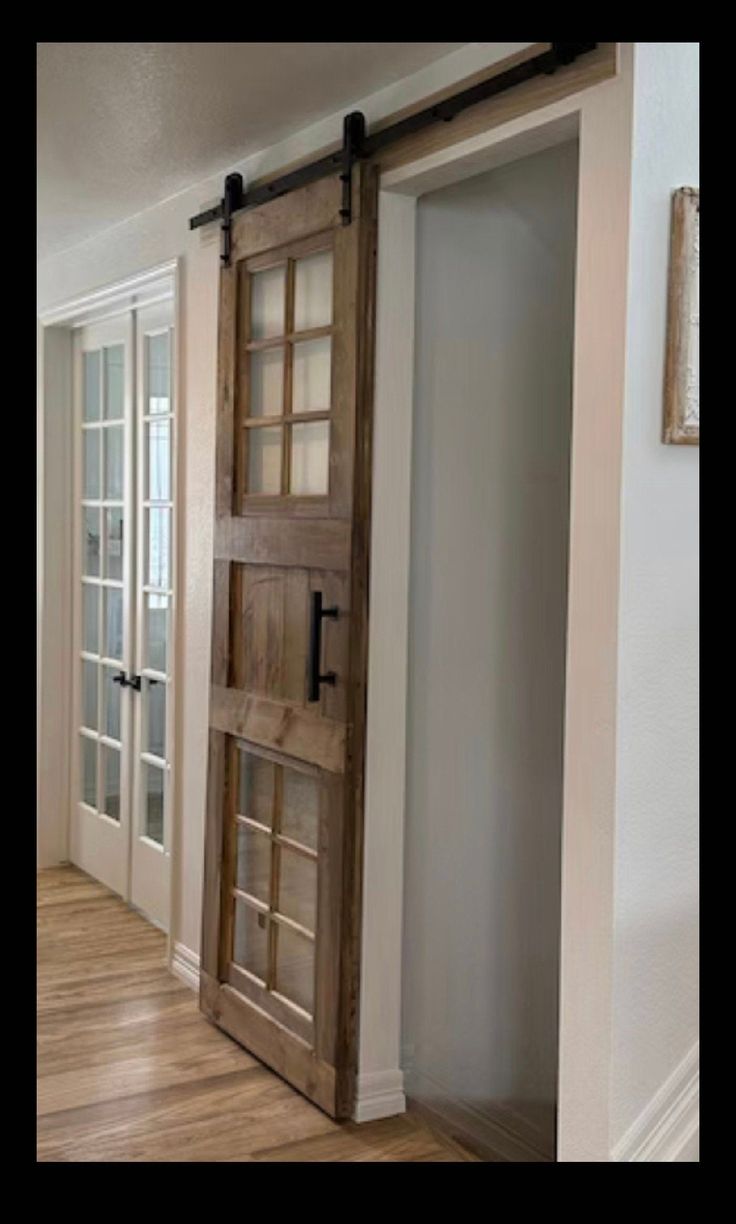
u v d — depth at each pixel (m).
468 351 3.06
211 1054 3.36
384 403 2.90
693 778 2.30
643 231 2.18
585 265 2.25
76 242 4.66
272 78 2.77
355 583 2.88
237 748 3.45
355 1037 2.96
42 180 3.70
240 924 3.48
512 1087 3.24
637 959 2.26
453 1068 3.16
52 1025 3.54
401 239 2.90
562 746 3.25
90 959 4.12
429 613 3.05
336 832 2.93
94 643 5.05
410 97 2.74
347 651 2.89
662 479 2.24
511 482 3.16
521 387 3.16
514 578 3.17
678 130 2.21
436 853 3.11
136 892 4.64
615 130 2.18
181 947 3.96
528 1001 3.25
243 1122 2.95
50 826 5.25
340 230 2.91
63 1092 3.10
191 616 3.88
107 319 4.76
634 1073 2.26
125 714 4.68
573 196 3.17
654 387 2.21
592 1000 2.26
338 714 2.93
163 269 3.95
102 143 3.30
